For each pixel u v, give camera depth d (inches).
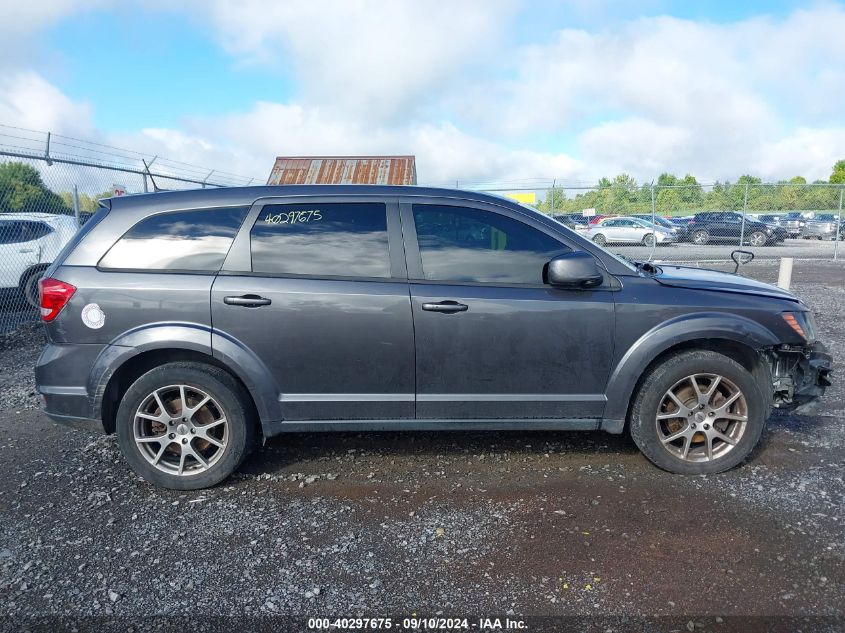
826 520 122.1
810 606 95.8
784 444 162.6
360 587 102.7
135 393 135.7
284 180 775.1
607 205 796.6
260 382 136.1
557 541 116.0
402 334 136.6
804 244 943.7
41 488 142.2
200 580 105.1
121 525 124.5
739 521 122.3
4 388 229.0
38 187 392.2
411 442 167.2
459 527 122.0
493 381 139.6
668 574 104.8
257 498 135.9
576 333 138.6
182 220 140.4
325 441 168.4
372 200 142.9
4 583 104.6
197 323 134.6
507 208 143.8
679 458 143.1
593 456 156.5
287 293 135.0
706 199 793.6
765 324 141.9
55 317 135.2
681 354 141.9
